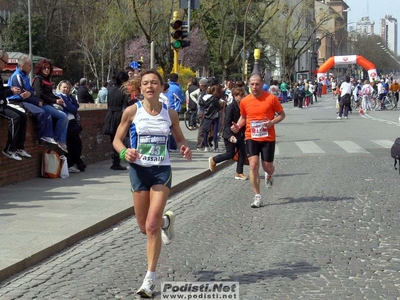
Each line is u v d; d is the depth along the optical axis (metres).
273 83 37.50
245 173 17.69
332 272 7.95
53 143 15.26
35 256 8.52
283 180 16.08
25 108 14.67
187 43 23.30
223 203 13.13
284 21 78.50
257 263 8.43
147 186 7.28
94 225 10.38
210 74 80.62
